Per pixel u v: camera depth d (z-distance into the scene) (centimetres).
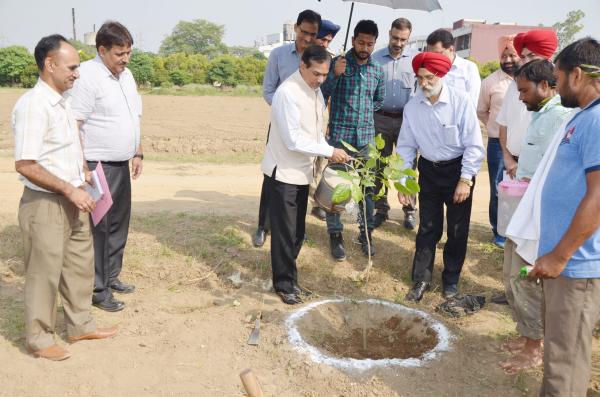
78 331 413
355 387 373
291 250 486
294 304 496
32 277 379
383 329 475
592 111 283
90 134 440
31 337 383
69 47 355
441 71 461
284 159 464
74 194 362
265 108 2547
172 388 370
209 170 1146
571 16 4509
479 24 5084
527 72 415
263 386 377
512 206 413
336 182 510
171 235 603
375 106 600
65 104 371
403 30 610
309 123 464
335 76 546
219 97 3138
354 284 552
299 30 544
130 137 459
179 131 1756
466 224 512
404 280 560
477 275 577
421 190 514
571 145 293
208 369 394
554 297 308
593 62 280
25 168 346
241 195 878
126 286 508
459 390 378
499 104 601
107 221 456
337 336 462
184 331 439
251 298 507
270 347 420
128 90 457
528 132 437
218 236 602
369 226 596
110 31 424
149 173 1066
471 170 481
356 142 576
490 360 419
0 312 452
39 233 369
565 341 306
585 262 295
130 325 445
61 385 364
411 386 377
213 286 529
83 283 409
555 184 301
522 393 380
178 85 4538
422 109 487
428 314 474
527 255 332
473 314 497
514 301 407
